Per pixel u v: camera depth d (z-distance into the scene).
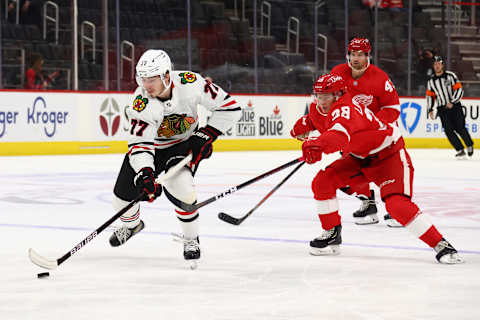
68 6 29.44
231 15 33.81
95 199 14.49
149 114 7.76
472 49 38.06
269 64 34.03
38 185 16.97
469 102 35.81
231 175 19.73
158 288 6.89
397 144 8.48
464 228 10.98
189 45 31.61
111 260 8.33
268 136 31.77
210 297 6.52
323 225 8.68
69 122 27.27
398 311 6.01
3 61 28.14
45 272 7.38
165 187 8.27
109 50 29.95
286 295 6.60
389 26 36.09
